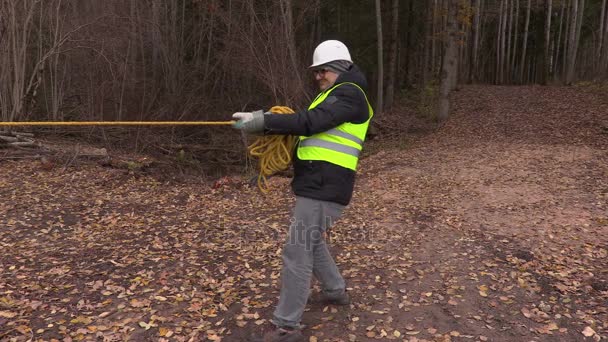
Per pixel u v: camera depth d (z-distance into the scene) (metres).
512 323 3.48
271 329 3.21
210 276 4.32
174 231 5.67
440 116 17.84
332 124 2.90
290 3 14.54
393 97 23.12
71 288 4.03
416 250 5.02
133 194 7.52
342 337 3.29
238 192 7.92
